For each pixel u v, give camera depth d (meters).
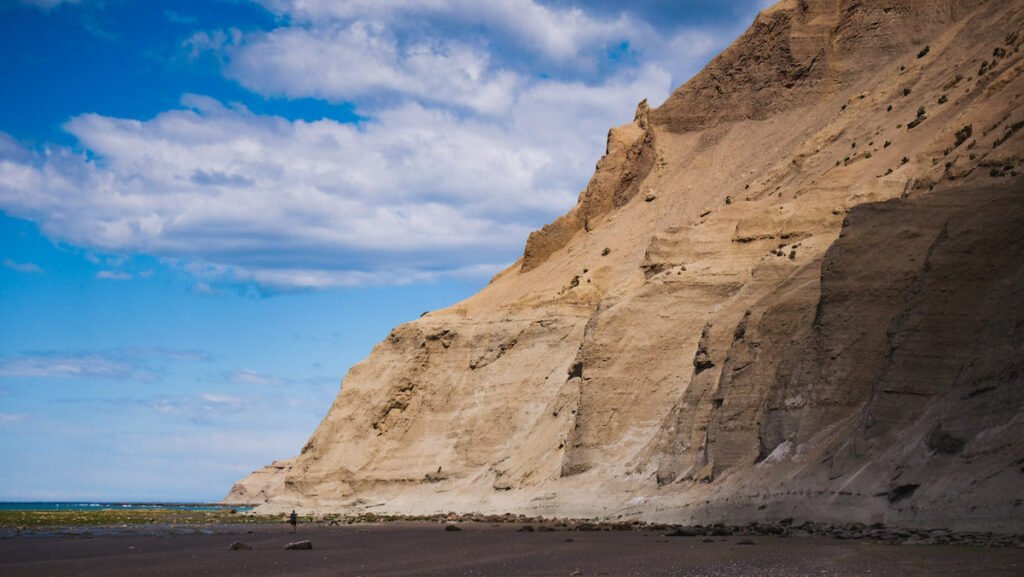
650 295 81.75
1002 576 27.55
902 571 29.41
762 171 104.19
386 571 35.19
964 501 40.72
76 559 43.28
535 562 36.47
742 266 80.81
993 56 81.44
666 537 48.84
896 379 50.38
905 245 57.81
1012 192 53.19
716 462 61.88
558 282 110.12
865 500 46.84
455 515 82.62
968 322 50.25
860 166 81.12
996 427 42.66
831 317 57.44
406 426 107.81
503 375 103.00
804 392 57.09
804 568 31.20
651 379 78.31
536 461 85.44
